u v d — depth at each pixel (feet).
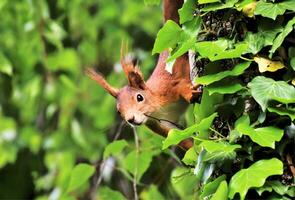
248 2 18.35
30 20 40.45
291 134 17.61
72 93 44.16
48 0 42.01
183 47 18.13
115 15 45.85
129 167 27.32
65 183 29.43
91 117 44.24
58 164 42.39
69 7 43.83
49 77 44.34
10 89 44.88
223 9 18.95
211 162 18.11
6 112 47.19
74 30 44.96
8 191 45.34
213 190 18.04
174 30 18.83
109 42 44.80
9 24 44.88
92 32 44.91
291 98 17.25
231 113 18.42
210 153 18.26
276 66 17.93
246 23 18.44
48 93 43.93
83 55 44.78
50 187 41.83
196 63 20.18
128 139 30.96
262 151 17.89
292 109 17.42
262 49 18.24
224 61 18.60
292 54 17.89
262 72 18.15
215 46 18.29
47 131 45.19
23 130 45.29
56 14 42.32
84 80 44.83
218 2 18.67
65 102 44.04
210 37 19.25
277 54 18.15
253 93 17.53
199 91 21.40
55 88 44.57
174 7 21.39
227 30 18.92
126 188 31.14
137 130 28.60
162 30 18.65
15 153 44.57
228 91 17.95
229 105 18.35
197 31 19.02
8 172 45.44
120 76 39.47
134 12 43.80
